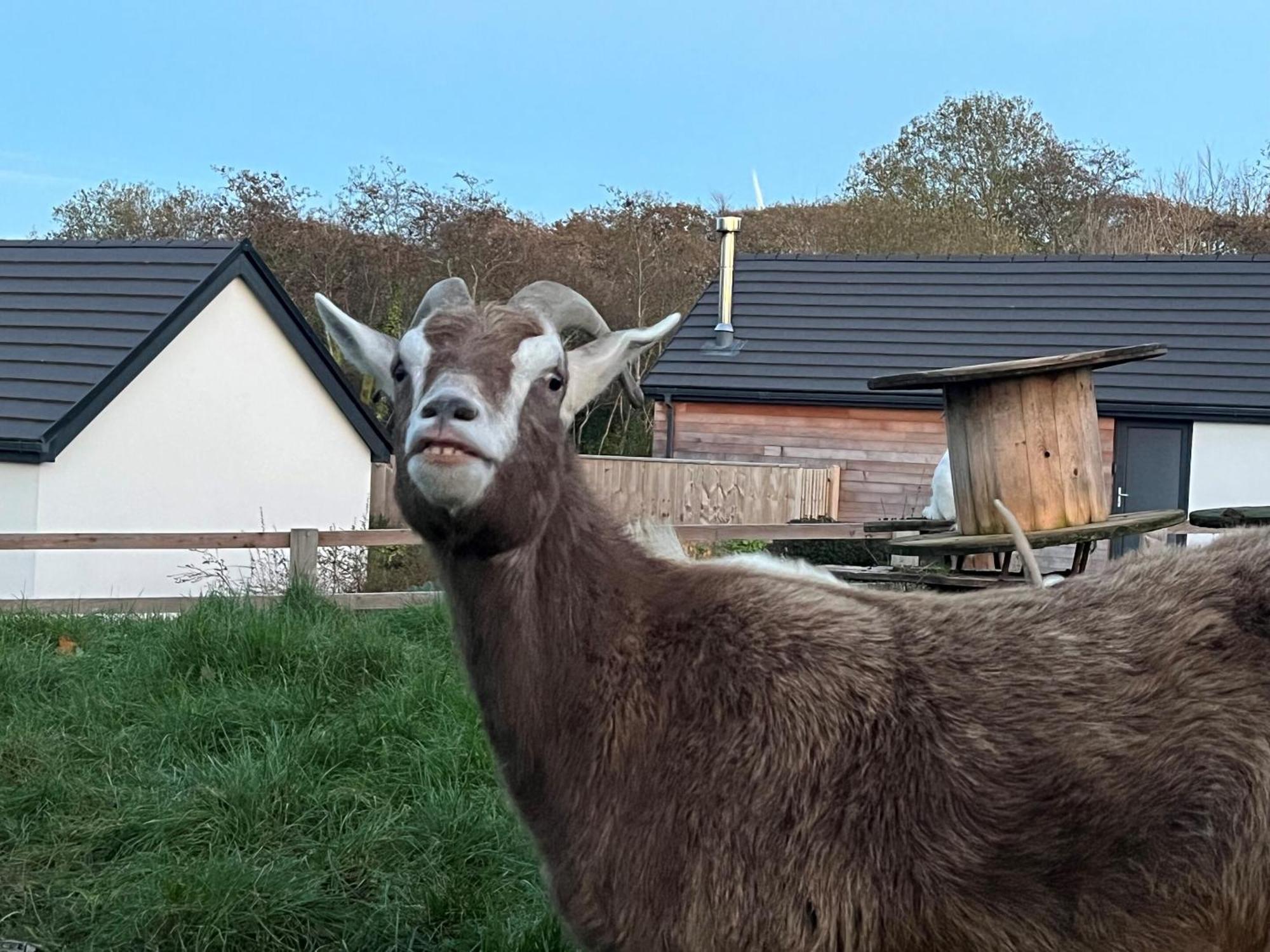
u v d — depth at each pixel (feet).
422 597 30.89
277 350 54.44
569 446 10.87
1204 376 60.03
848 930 9.23
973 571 22.35
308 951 14.17
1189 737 9.07
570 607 10.24
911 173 123.85
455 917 14.90
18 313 51.13
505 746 10.30
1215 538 10.82
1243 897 8.89
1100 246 122.21
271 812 16.65
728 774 9.55
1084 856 9.02
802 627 10.14
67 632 25.67
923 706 9.53
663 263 98.53
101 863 15.81
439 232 90.79
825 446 64.39
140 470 48.44
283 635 22.65
